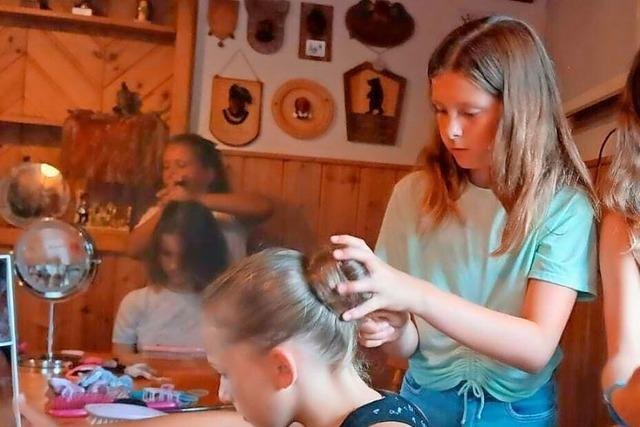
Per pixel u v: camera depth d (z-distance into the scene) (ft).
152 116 10.53
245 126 10.65
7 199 9.77
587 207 4.21
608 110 8.13
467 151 4.19
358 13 10.77
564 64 9.86
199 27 10.65
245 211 8.89
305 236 10.59
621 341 4.02
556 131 4.26
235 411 4.46
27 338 10.62
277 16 10.70
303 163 10.71
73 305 10.66
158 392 5.28
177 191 8.65
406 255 4.63
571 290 4.09
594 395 7.70
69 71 10.85
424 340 4.45
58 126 10.82
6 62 10.76
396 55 10.85
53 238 6.39
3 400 4.37
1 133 10.81
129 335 8.10
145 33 10.93
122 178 10.42
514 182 4.09
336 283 3.44
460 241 4.41
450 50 4.15
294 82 10.71
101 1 10.87
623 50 8.07
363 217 10.77
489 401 4.26
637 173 4.23
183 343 7.97
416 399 4.52
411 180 4.76
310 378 3.37
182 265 8.21
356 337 3.63
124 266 10.68
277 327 3.36
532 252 4.18
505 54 4.05
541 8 10.80
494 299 4.29
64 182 9.91
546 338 3.94
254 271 3.52
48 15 10.49
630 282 4.14
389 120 10.80
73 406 4.97
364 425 3.25
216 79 10.61
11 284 4.44
